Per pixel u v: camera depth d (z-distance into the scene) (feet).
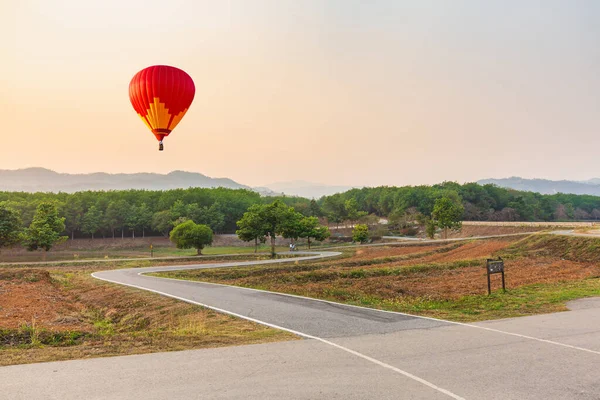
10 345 33.78
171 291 66.95
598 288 63.36
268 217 211.82
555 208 582.76
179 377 22.97
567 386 21.99
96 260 164.25
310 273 102.27
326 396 20.24
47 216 202.69
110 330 45.65
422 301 61.46
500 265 63.26
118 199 465.06
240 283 84.28
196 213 386.93
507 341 31.63
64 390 21.01
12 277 88.07
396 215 425.69
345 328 36.96
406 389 21.30
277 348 29.55
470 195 535.19
